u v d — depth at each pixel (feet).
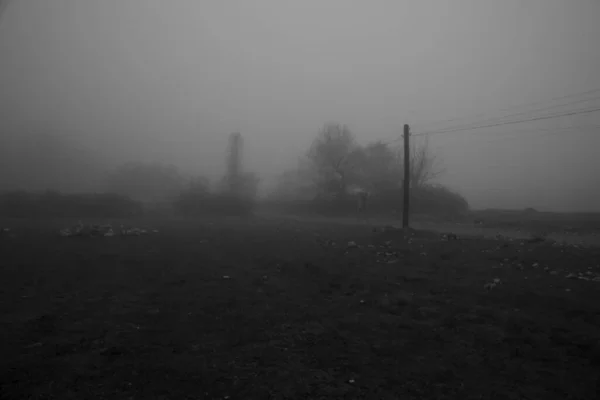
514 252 57.41
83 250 63.10
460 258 54.24
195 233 95.55
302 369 20.90
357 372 20.57
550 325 27.43
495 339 25.05
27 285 39.40
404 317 29.60
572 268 45.62
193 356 22.38
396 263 51.57
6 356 22.03
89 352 22.80
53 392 17.93
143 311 31.01
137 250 64.23
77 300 34.27
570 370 20.79
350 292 37.14
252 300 34.27
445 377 19.90
